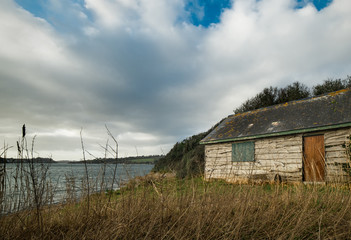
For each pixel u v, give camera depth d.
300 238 3.03
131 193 3.23
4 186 2.59
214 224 2.94
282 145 10.45
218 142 13.19
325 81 19.19
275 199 3.85
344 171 5.89
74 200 3.20
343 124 8.56
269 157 10.78
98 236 2.55
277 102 20.11
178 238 2.60
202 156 15.62
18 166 2.67
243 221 3.15
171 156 21.66
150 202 3.24
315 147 9.51
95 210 3.02
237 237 2.77
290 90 20.02
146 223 2.89
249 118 14.20
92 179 3.10
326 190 4.66
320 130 9.39
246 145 11.77
